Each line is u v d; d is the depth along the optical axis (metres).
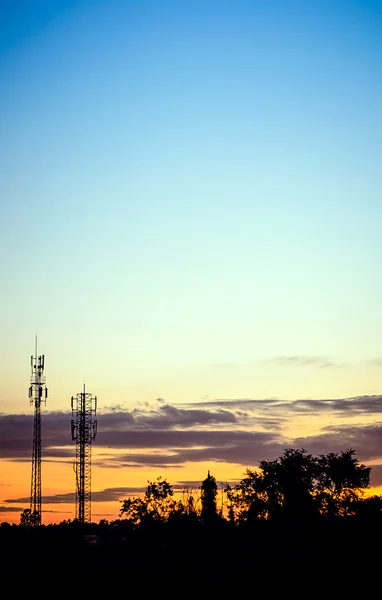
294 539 119.88
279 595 114.00
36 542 139.12
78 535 142.00
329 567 114.12
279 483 132.12
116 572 125.62
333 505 131.38
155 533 129.88
